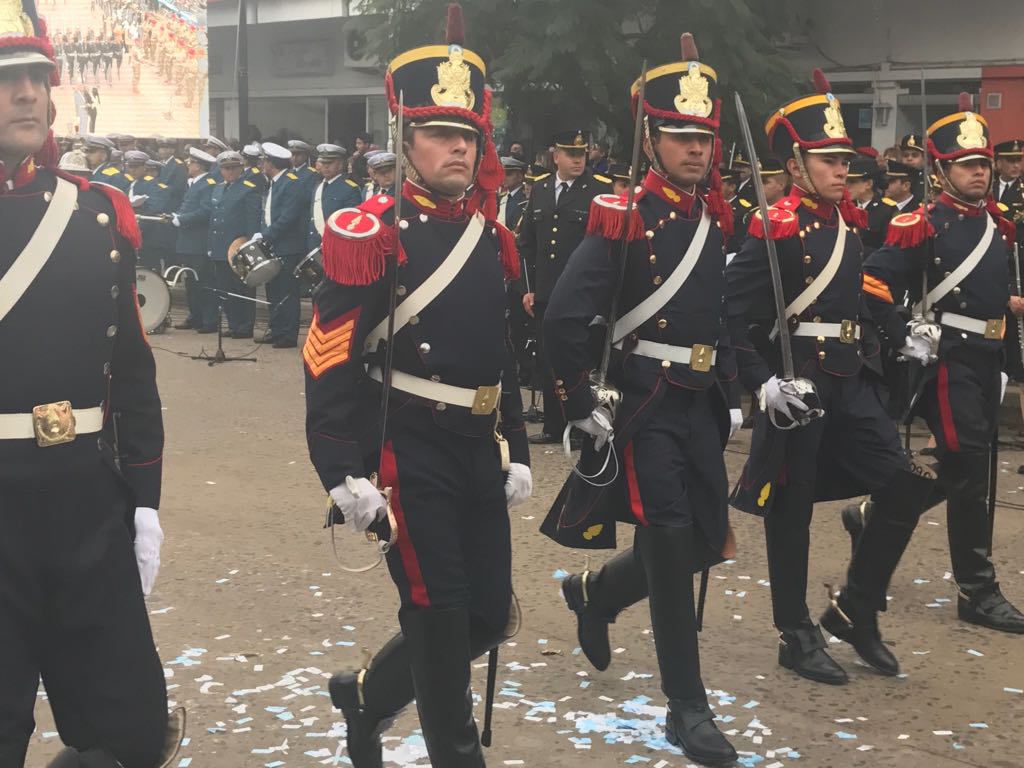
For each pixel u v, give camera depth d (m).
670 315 3.91
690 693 3.82
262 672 4.43
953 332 5.07
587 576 4.32
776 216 4.44
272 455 7.99
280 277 13.17
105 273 2.69
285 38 21.50
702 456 3.97
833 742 3.93
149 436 2.87
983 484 5.08
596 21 11.42
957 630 5.02
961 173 5.09
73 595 2.64
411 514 3.13
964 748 3.90
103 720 2.69
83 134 18.31
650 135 3.96
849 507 5.31
